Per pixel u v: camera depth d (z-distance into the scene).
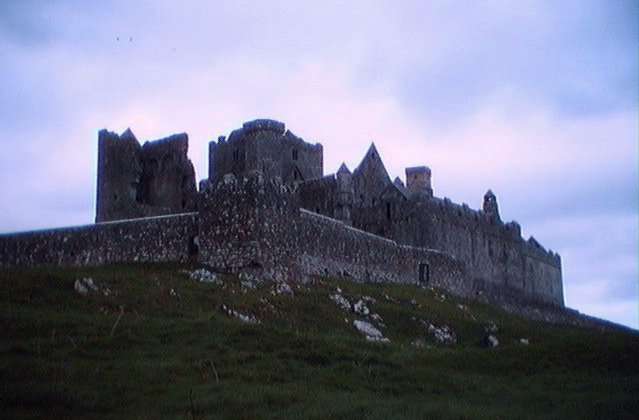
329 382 55.91
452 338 88.00
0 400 45.81
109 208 131.12
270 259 91.06
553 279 159.00
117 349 58.38
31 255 105.69
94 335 60.66
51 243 104.62
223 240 91.94
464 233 133.75
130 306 72.31
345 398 51.50
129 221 99.94
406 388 56.25
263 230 91.25
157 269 90.88
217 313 75.19
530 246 151.75
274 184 94.06
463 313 101.31
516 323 106.06
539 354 68.12
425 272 117.19
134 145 135.88
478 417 47.75
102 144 132.38
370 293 96.69
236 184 93.00
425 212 125.81
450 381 58.72
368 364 61.44
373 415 47.00
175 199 133.88
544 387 58.66
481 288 134.00
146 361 56.12
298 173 141.62
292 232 94.94
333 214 127.94
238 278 88.31
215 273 89.44
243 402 48.75
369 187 137.50
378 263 109.06
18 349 55.50
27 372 50.69
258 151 135.75
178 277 86.62
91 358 55.72
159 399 48.84
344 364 60.22
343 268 102.50
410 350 69.94
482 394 55.94
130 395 49.06
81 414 45.28
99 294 74.25
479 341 87.62
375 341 72.94
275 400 49.84
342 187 128.50
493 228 141.12
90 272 83.25
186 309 74.19
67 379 50.44
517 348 70.44
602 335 78.56
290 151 141.00
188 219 95.81
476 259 135.38
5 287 71.31
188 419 45.31
